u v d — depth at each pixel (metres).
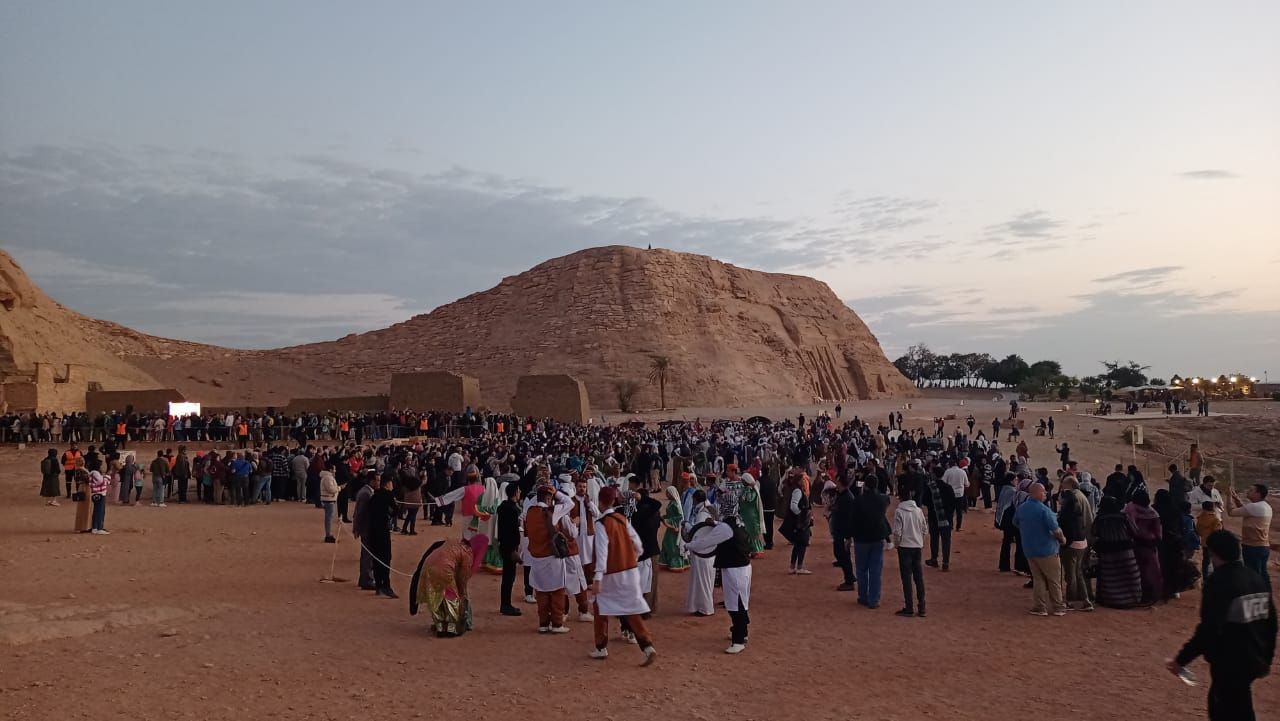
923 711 8.70
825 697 9.14
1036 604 13.30
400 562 18.42
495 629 12.16
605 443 39.09
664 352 136.62
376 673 9.82
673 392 128.88
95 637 11.10
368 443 46.75
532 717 8.40
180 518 24.48
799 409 113.56
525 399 78.50
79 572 15.67
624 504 14.72
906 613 13.21
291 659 10.32
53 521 22.97
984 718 8.49
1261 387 157.50
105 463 32.06
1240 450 61.78
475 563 12.95
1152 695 9.24
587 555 12.73
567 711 8.58
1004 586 15.69
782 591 15.35
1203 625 6.82
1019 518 13.48
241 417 47.72
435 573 11.63
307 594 14.41
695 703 8.88
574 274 159.75
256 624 12.09
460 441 44.78
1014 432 63.91
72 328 73.38
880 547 13.80
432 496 24.98
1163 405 108.69
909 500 13.37
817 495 29.23
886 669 10.25
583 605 12.88
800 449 34.31
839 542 15.45
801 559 17.30
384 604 13.81
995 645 11.43
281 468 29.83
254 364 124.38
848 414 103.12
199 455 30.69
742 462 34.75
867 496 13.90
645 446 30.50
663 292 153.75
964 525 24.80
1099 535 13.96
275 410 71.88
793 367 156.50
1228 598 6.70
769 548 20.86
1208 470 44.84
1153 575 13.78
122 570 16.06
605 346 138.25
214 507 27.91
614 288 153.88
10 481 33.25
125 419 48.50
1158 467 46.22
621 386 116.38
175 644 10.86
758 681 9.71
